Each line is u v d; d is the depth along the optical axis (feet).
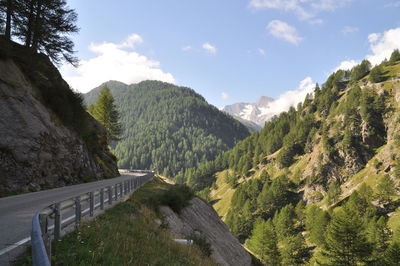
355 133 479.41
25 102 64.13
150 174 126.82
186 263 27.86
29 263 15.67
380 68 584.81
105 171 111.14
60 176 69.36
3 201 40.55
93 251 19.47
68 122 82.99
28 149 58.23
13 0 73.20
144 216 43.50
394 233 222.07
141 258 21.86
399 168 346.33
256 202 451.94
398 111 461.78
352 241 129.18
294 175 507.71
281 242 300.20
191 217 70.38
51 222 23.38
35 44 84.99
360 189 342.85
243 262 78.18
